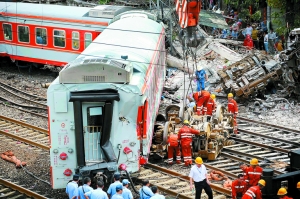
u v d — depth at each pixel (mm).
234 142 42594
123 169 33312
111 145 33125
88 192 29906
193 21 35562
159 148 39375
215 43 61062
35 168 38844
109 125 32719
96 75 32875
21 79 61344
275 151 41188
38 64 63844
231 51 59375
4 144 43188
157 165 38688
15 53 62906
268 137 43688
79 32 58062
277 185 32031
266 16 67688
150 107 37656
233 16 69688
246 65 51688
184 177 36500
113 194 30719
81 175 32156
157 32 47312
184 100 44469
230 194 34000
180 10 35500
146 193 29656
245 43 62969
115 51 37656
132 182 33844
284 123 46719
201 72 48969
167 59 59781
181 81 55406
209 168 38031
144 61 37688
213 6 71625
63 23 58812
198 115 41594
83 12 58406
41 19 60031
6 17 62562
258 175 31766
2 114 50094
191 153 39000
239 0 68188
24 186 36156
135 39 41719
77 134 32500
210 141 39812
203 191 34688
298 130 44812
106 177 32500
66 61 59750
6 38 63281
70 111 32781
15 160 39531
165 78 56125
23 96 55500
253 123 47062
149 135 37094
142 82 34375
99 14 56938
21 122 47500
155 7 58719
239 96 50062
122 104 33062
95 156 33188
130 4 66812
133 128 33625
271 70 50844
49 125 32938
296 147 42031
